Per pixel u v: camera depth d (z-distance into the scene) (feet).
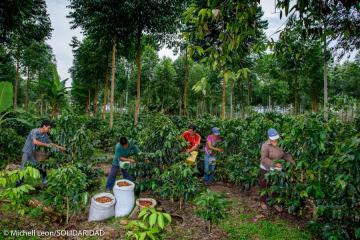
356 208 12.10
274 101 105.81
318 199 13.19
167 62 99.50
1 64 55.26
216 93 101.24
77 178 13.99
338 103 22.24
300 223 15.24
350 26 10.00
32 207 15.46
